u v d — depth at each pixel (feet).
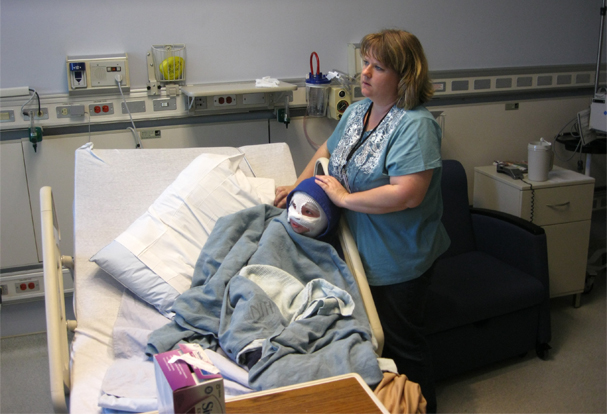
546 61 10.39
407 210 5.18
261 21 8.47
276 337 4.29
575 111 10.75
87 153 6.19
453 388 7.25
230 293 4.85
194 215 5.77
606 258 9.94
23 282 8.18
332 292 4.87
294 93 8.86
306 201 5.24
